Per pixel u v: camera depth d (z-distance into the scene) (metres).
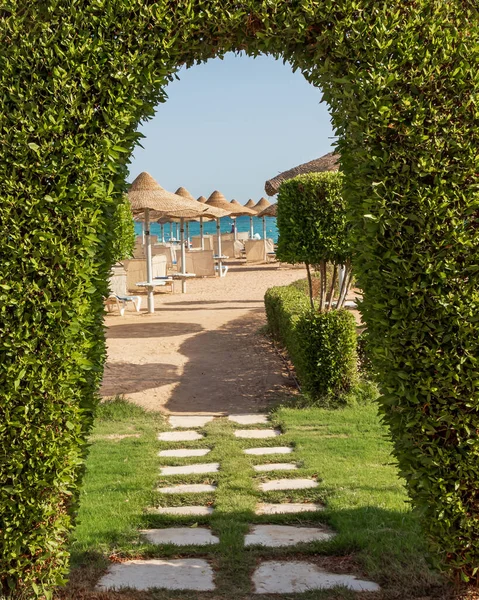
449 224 3.97
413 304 4.02
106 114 4.03
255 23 4.18
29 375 3.96
